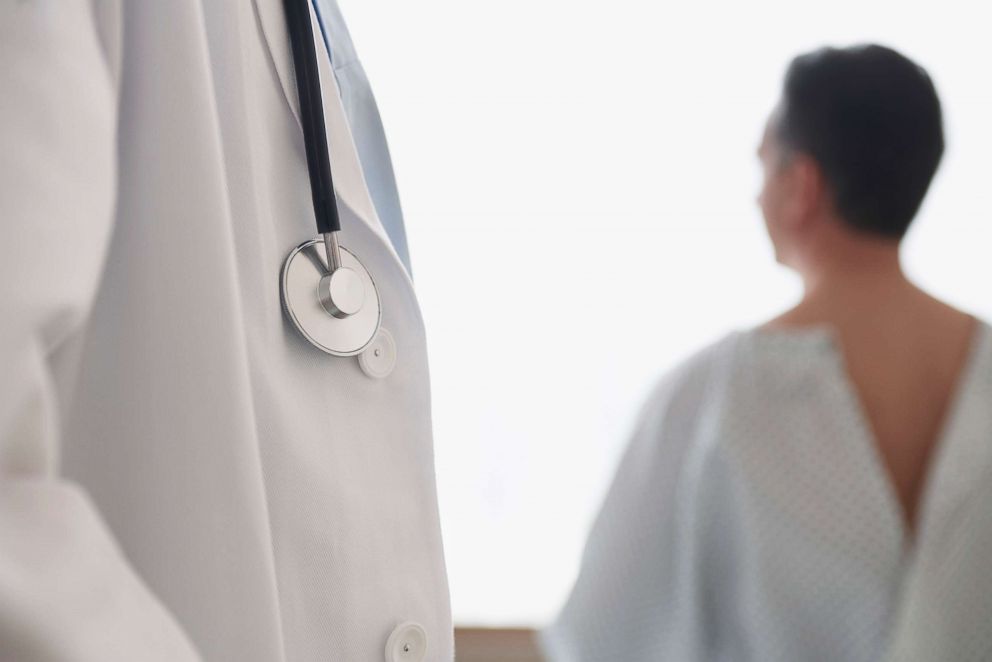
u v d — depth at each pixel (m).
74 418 0.35
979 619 0.92
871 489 0.95
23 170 0.23
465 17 1.99
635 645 1.05
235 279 0.37
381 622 0.46
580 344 2.03
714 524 1.00
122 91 0.37
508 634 2.03
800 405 0.99
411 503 0.49
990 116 1.96
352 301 0.45
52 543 0.21
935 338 1.01
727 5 1.97
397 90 2.00
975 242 1.98
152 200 0.36
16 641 0.20
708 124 1.99
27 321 0.22
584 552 1.09
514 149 2.01
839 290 1.04
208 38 0.43
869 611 0.93
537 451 2.04
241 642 0.36
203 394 0.36
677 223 2.01
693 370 1.06
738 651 1.01
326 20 0.57
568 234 2.02
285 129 0.47
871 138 1.00
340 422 0.46
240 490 0.36
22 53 0.25
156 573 0.35
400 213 0.60
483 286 2.02
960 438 0.95
